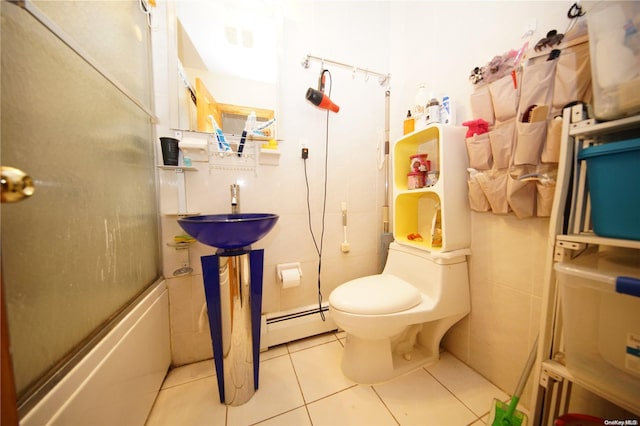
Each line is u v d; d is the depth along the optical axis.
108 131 0.77
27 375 0.46
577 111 0.60
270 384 1.06
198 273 1.19
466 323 1.16
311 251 1.43
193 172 1.16
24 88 0.49
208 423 0.88
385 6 1.56
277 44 1.27
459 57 1.12
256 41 1.24
